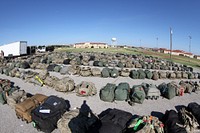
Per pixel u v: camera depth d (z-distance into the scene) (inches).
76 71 964.6
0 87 577.6
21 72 882.1
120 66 1282.0
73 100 561.3
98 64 1279.5
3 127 383.6
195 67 1802.4
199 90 733.9
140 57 1969.7
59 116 377.1
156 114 481.4
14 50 1775.3
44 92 633.6
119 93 560.1
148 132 319.9
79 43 5280.5
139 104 550.6
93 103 541.0
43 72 756.0
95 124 347.3
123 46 5738.2
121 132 323.6
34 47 2379.4
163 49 4963.1
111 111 389.4
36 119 359.3
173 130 335.0
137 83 834.2
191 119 398.9
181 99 621.3
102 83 804.0
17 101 477.1
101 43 5329.7
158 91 602.2
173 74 980.6
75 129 327.9
